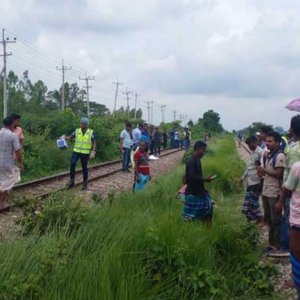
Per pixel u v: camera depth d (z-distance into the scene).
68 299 5.09
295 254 5.29
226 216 10.49
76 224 7.22
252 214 10.99
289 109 9.55
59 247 5.86
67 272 5.45
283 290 7.07
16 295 5.00
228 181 16.62
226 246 7.70
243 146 70.69
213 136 107.75
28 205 8.45
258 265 7.22
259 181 10.98
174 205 9.80
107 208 8.13
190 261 6.78
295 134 5.89
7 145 12.03
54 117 33.44
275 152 8.74
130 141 23.66
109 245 6.25
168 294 6.16
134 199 10.05
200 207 8.71
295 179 5.36
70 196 8.45
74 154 16.28
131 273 5.84
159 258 6.52
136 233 6.77
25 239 6.27
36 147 23.06
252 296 6.74
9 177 12.07
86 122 16.36
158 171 25.05
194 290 6.34
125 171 23.73
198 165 8.78
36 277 5.27
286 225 8.70
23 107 76.06
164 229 7.08
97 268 5.58
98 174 21.83
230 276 7.01
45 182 17.94
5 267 5.41
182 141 53.00
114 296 5.36
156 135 37.38
